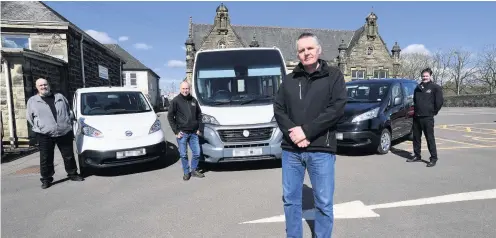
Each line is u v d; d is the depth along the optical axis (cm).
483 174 557
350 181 530
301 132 257
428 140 616
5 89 955
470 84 4984
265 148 577
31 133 977
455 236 329
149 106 743
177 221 389
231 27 3534
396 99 762
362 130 693
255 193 484
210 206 436
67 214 424
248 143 576
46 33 1309
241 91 643
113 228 376
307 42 258
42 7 1366
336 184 515
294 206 288
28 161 768
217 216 400
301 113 266
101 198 486
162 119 2086
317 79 265
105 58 1888
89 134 604
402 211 398
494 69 4578
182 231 360
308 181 543
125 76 4069
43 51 1312
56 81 1241
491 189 473
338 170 601
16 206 459
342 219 379
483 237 325
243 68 664
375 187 496
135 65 4116
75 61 1422
